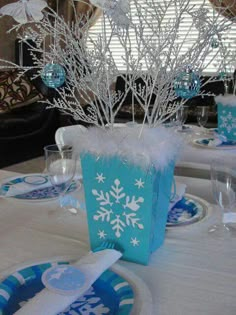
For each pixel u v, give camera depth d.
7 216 1.03
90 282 0.68
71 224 0.98
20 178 1.31
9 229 0.95
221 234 0.93
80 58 0.80
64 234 0.93
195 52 0.80
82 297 0.68
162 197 0.83
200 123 2.26
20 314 0.59
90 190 0.82
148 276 0.75
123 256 0.82
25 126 3.84
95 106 0.85
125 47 0.77
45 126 4.07
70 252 0.84
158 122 0.85
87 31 0.83
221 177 0.94
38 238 0.91
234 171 0.93
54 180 1.07
